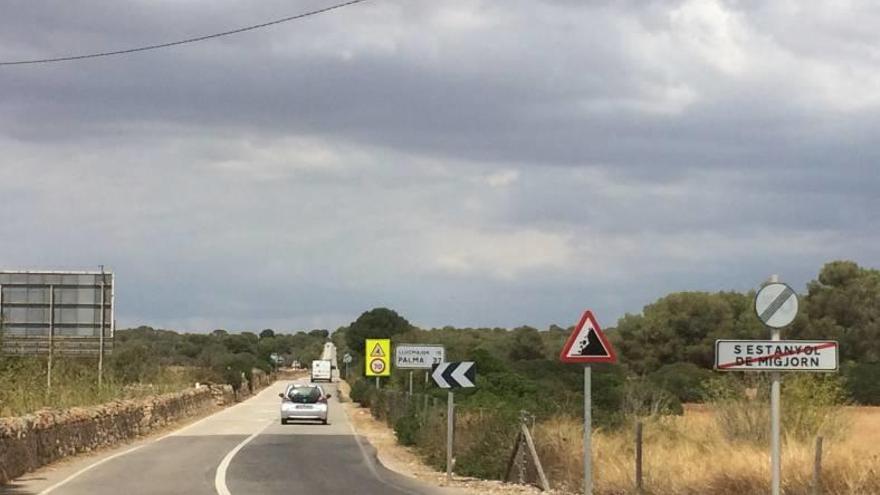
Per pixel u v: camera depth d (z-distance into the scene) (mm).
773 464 13922
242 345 148875
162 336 144625
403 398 39781
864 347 74875
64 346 43312
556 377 50812
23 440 22062
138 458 26281
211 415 53156
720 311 77688
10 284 43594
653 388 36438
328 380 110750
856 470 16219
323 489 19391
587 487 16641
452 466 22641
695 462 18906
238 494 18344
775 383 13930
